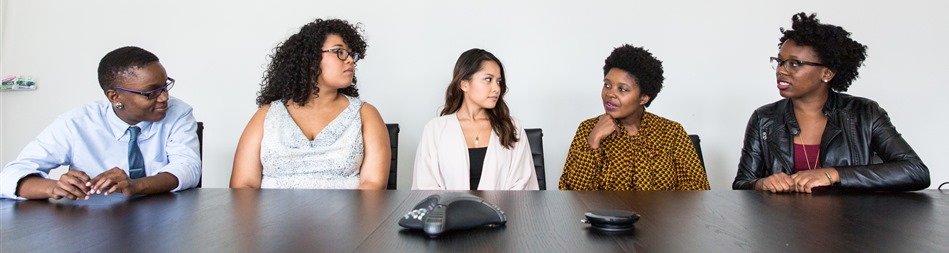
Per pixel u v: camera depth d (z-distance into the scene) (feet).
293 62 6.85
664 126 7.63
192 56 10.52
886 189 5.48
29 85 10.52
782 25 10.15
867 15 10.07
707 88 10.28
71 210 4.05
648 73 7.35
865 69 10.12
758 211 3.98
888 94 10.10
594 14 10.31
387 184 7.38
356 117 6.90
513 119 7.98
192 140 6.43
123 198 4.71
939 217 3.73
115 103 5.85
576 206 4.21
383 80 10.46
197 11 10.51
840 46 6.62
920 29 10.02
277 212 3.91
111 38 10.55
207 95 10.55
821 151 6.75
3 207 4.22
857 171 5.46
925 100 10.06
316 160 6.67
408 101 10.46
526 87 10.39
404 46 10.43
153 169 6.28
